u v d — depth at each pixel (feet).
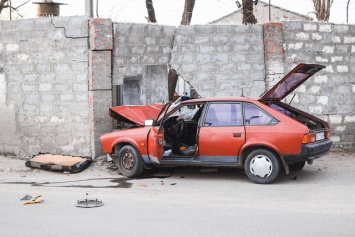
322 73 43.37
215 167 34.86
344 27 43.62
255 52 43.09
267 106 32.27
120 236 20.66
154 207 26.11
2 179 35.14
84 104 40.52
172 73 57.57
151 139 33.86
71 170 37.06
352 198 27.89
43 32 41.19
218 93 43.14
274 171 31.55
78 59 40.45
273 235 20.65
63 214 24.52
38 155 40.73
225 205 26.53
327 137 33.65
